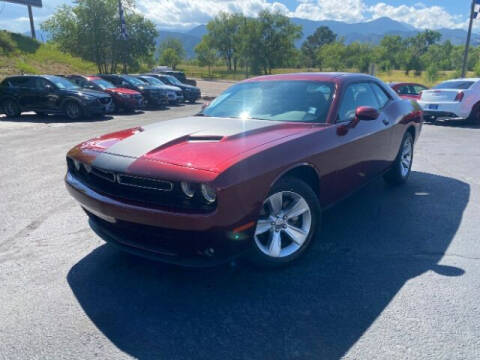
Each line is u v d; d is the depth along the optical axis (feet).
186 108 62.39
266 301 8.87
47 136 32.96
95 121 44.27
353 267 10.38
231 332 7.84
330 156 10.98
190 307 8.71
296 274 10.05
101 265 10.68
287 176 10.03
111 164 9.03
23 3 103.55
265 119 12.25
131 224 8.84
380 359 6.98
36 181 18.93
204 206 8.07
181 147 9.32
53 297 9.14
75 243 12.09
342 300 8.84
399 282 9.57
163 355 7.23
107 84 55.47
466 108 37.22
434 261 10.64
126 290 9.43
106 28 94.43
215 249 8.41
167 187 8.24
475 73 157.17
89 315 8.46
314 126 11.34
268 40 239.91
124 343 7.57
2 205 15.57
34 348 7.43
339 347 7.32
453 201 15.65
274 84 13.79
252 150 9.03
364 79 14.66
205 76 234.17
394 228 13.00
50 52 100.58
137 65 104.12
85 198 9.64
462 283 9.45
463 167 21.36
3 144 29.07
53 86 45.73
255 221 8.84
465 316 8.14
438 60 305.73
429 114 38.96
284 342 7.51
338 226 13.25
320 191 10.98
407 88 47.91
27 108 46.85
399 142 16.35
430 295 8.95
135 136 10.36
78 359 7.15
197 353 7.27
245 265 10.55
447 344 7.31
